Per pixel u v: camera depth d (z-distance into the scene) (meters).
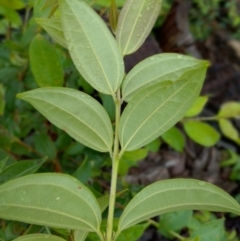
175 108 0.24
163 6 0.73
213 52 1.00
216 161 0.75
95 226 0.24
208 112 0.88
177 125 0.71
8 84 0.48
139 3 0.27
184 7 0.65
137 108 0.24
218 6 1.11
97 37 0.24
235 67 0.98
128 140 0.25
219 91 0.93
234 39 1.04
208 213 0.54
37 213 0.23
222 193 0.24
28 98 0.24
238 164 0.74
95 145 0.26
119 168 0.46
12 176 0.31
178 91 0.23
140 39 0.27
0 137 0.46
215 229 0.37
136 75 0.26
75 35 0.24
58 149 0.45
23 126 0.48
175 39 0.63
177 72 0.26
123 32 0.27
